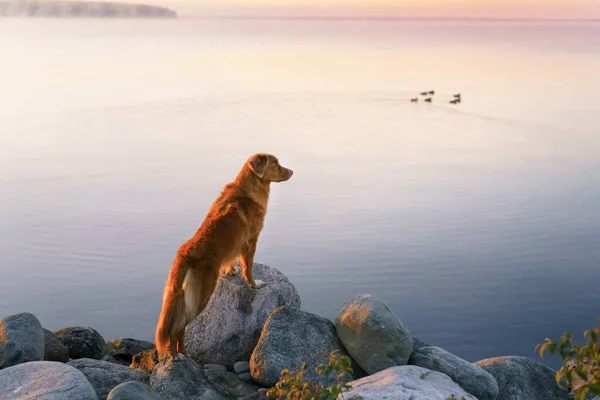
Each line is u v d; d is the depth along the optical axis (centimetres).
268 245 4009
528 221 4925
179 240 4138
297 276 3416
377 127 12162
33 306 2931
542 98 17762
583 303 3175
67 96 17388
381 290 3256
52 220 4697
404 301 3120
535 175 7275
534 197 5903
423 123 12756
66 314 2833
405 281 3416
